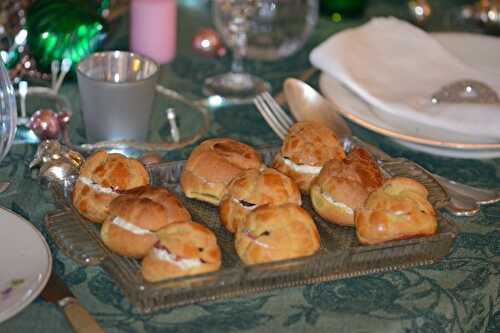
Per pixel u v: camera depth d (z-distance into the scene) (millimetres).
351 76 953
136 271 702
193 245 677
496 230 802
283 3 1157
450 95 962
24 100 956
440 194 801
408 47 1041
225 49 1151
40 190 819
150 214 699
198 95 1032
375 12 1299
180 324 668
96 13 1047
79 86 902
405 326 685
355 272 718
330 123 948
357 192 747
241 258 706
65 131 904
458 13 1311
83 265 713
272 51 1140
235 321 674
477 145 892
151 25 1083
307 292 706
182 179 784
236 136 941
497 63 1094
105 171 744
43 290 678
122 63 941
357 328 676
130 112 897
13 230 713
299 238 697
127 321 669
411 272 736
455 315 704
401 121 941
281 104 1008
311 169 799
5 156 874
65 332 656
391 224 721
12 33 1056
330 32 1228
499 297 752
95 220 744
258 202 730
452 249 771
